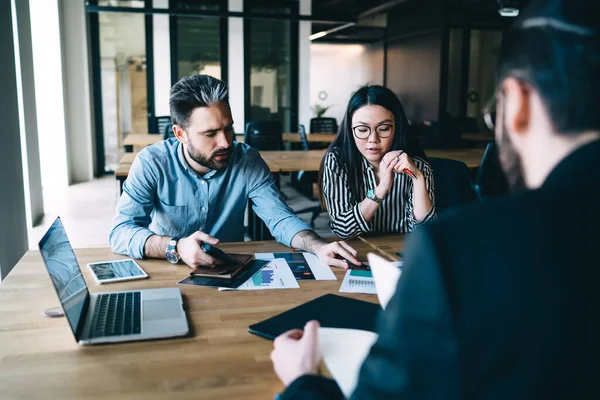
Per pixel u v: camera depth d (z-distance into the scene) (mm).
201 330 1222
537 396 454
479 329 450
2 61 3572
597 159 486
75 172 8781
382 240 2074
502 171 577
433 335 457
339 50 14875
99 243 4930
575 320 456
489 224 477
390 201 2199
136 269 1652
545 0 525
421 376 464
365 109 2061
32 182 5637
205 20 9133
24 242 4039
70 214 6160
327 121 9359
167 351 1114
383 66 14023
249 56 9367
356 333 996
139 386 970
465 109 11406
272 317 1267
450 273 461
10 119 3742
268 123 6629
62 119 8031
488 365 455
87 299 1356
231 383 982
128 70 9102
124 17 8906
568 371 457
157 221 2109
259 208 2123
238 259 1721
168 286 1515
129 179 2000
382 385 485
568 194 482
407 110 12367
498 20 10984
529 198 486
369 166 2188
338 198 2146
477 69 12258
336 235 2117
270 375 1015
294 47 9508
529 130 528
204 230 2131
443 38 10562
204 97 1815
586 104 486
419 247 481
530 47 518
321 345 937
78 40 8438
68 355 1096
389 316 507
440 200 2529
